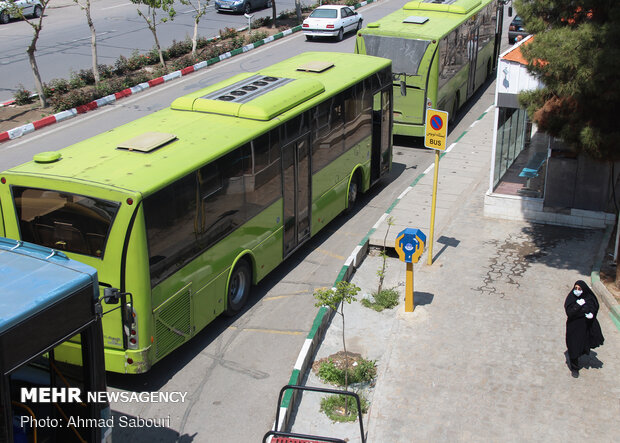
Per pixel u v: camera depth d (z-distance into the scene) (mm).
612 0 10062
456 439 8406
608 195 13984
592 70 9875
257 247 11727
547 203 14383
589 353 9875
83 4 41031
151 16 37531
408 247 10906
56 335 5863
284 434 7859
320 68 14844
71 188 8883
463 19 21375
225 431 8797
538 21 10969
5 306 5598
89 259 8961
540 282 12141
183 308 9867
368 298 12070
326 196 14156
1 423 5375
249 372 10047
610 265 12453
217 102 12031
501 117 14773
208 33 33875
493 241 13758
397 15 21953
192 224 9820
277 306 11898
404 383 9477
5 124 20828
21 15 21641
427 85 19156
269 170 11805
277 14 39219
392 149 19078
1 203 9398
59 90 23609
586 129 10438
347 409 9156
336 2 41812
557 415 8797
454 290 11953
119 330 9031
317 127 13344
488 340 10461
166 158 9836
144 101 23531
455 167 18016
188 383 9781
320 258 13695
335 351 10547
